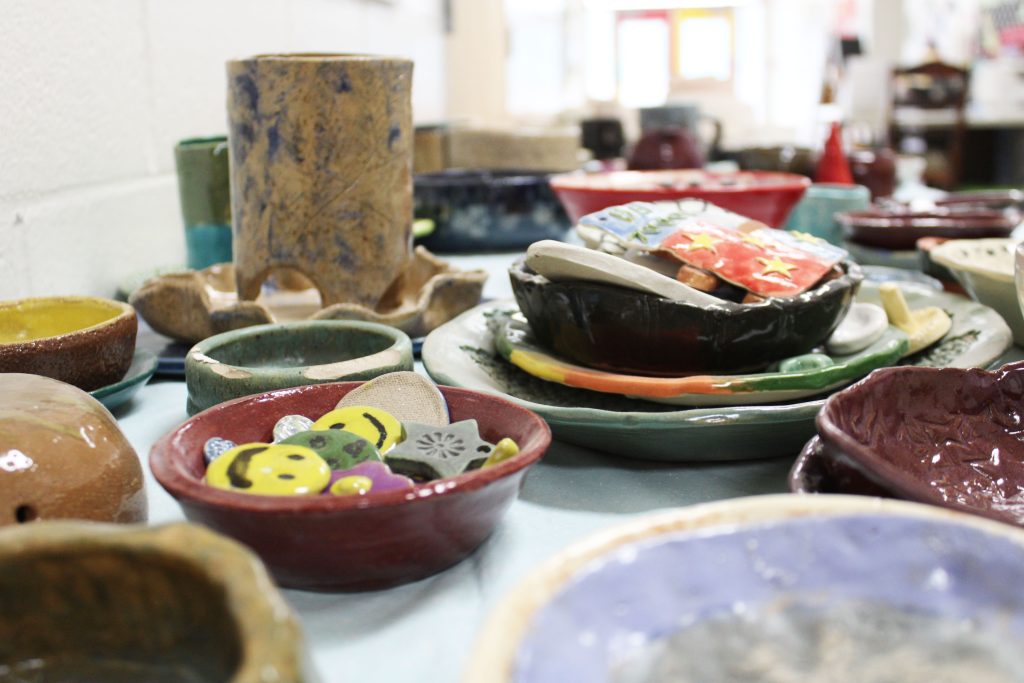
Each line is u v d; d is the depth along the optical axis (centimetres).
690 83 490
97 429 51
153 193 123
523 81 450
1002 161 545
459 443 52
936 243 104
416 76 291
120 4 111
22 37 87
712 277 68
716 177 139
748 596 33
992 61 539
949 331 77
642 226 72
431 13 313
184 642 32
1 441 47
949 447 55
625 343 66
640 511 56
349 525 42
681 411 58
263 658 26
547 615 30
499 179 145
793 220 146
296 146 86
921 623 33
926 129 508
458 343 75
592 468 63
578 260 64
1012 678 31
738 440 60
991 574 33
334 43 212
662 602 33
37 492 46
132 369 75
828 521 35
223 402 60
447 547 46
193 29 137
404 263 93
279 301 105
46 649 33
